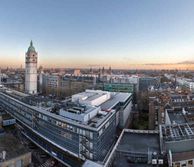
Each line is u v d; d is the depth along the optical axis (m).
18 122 133.62
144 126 136.12
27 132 119.25
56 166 89.69
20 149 76.06
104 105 122.50
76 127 83.94
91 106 101.69
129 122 148.12
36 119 109.06
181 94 163.50
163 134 65.62
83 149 82.00
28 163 75.25
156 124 125.12
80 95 129.38
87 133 80.50
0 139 82.12
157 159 54.12
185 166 58.00
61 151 91.19
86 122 85.56
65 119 89.00
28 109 117.62
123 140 66.75
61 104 111.94
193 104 128.50
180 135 64.50
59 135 92.19
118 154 56.94
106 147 93.25
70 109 94.12
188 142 60.34
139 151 57.94
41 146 104.38
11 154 71.56
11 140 82.81
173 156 57.56
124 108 132.12
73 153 86.12
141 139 67.56
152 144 63.59
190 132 67.06
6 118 131.75
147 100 181.12
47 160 94.19
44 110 104.31
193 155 58.38
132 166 53.09
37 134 107.19
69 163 87.25
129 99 157.00
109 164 52.44
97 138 78.88
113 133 107.88
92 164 55.53
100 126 82.12
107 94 139.25
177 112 110.50
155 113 125.81
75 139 85.00
